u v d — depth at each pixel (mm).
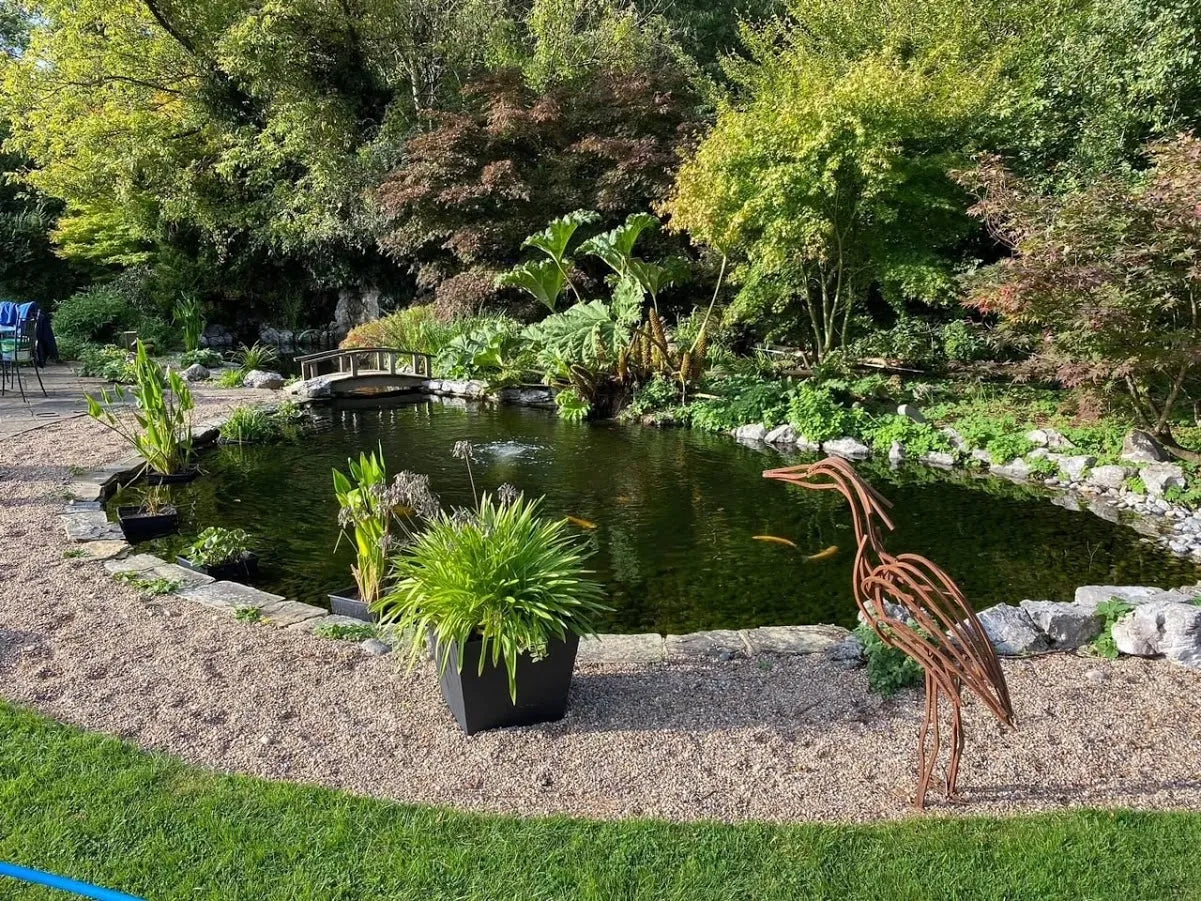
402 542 4320
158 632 3754
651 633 4000
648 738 2928
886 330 11812
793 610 4484
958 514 6234
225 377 11953
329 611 4137
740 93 14680
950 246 10992
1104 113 9406
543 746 2877
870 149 8930
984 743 2879
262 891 2115
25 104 15750
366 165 16391
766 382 9945
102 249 17094
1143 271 6008
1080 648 3625
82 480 6488
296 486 6918
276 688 3250
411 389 12227
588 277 13695
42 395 10641
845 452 8203
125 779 2586
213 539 4891
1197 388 7609
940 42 11406
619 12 17781
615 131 14320
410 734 2941
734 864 2244
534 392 11391
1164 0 8641
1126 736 2912
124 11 15594
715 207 9734
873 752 2838
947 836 2363
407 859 2246
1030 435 7676
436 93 17094
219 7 16281
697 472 7434
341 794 2545
